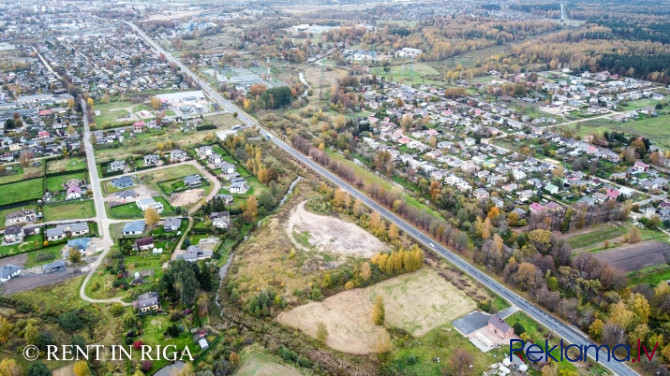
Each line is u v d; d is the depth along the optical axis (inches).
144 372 6565.0
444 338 7263.8
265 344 7180.1
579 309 7726.4
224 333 7347.4
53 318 7504.9
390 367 6781.5
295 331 7411.4
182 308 7775.6
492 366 6756.9
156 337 7194.9
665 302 7731.3
